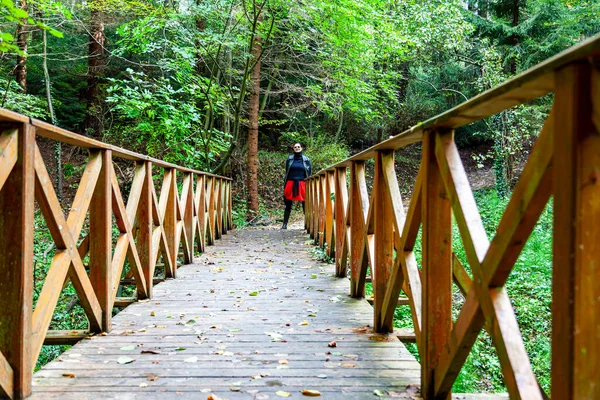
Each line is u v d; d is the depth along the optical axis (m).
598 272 0.94
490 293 1.36
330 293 3.93
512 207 1.22
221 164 10.13
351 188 3.77
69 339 2.75
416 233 2.18
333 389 1.99
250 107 11.94
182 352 2.46
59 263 2.26
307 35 10.03
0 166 1.73
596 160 0.95
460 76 16.75
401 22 12.62
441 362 1.77
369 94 12.01
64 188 12.88
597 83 0.92
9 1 4.27
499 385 4.11
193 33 8.70
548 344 4.68
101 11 10.84
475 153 18.36
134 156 3.30
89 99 13.82
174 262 4.62
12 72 8.75
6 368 1.80
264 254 6.27
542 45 12.42
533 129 11.48
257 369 2.21
